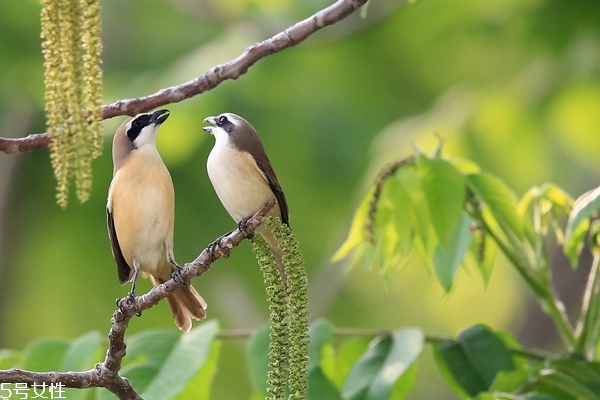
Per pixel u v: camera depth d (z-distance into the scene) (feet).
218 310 52.24
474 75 46.91
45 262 53.42
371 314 59.67
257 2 46.09
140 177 27.14
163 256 27.96
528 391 24.85
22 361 25.27
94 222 51.52
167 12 51.11
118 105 24.23
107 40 50.01
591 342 26.08
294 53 47.85
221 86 45.91
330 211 52.54
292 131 50.57
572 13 41.57
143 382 24.40
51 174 54.65
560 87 43.91
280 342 19.63
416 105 50.98
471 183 26.43
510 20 43.78
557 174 48.91
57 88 19.08
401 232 26.17
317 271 52.95
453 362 25.73
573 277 52.90
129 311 21.16
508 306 60.18
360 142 50.55
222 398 52.65
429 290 59.47
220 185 28.35
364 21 47.37
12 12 47.03
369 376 24.85
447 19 46.50
